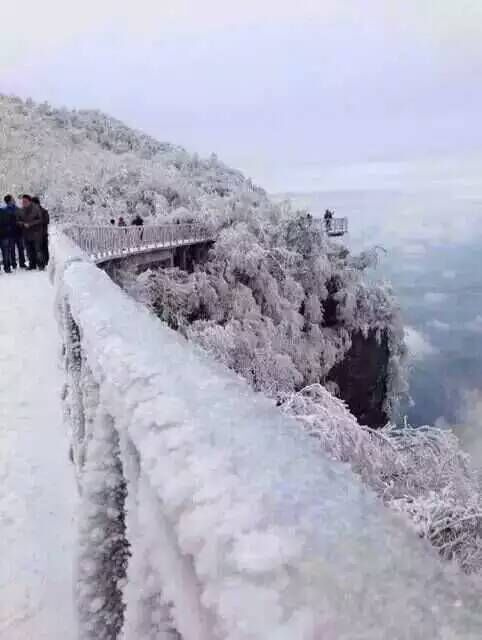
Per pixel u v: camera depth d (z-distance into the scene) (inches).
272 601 16.0
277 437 27.8
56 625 78.2
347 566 16.6
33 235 558.3
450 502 301.3
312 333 1449.3
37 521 105.7
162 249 1270.9
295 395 368.2
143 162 2527.1
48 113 3304.6
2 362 217.9
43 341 254.8
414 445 390.6
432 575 15.8
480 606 14.3
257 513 20.5
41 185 2023.9
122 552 54.6
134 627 35.9
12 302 361.4
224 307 1299.2
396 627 13.8
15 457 133.1
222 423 29.7
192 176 2576.3
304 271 1505.9
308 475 23.0
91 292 95.9
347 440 347.6
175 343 53.5
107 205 1833.2
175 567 26.0
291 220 1605.6
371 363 1605.6
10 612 81.2
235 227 1544.0
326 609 15.1
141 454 31.7
